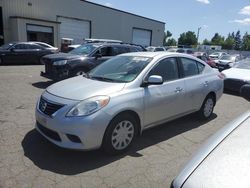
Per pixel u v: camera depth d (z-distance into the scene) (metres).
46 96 3.95
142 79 4.17
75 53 9.46
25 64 16.98
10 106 6.25
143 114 4.09
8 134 4.49
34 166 3.48
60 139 3.56
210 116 6.11
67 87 4.05
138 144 4.37
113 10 31.25
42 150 3.94
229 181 1.50
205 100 5.65
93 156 3.83
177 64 4.94
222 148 1.88
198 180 1.58
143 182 3.24
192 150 4.23
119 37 32.91
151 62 4.46
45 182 3.13
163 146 4.34
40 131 3.96
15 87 8.62
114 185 3.15
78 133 3.41
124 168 3.55
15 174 3.27
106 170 3.47
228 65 18.45
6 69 13.59
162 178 3.35
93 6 28.92
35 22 23.23
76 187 3.06
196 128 5.33
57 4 25.50
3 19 22.05
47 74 8.80
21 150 3.91
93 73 4.82
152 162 3.76
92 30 29.48
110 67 4.77
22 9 23.06
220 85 5.99
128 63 4.64
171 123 5.57
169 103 4.54
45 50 17.38
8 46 16.17
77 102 3.55
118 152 3.88
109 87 3.89
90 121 3.43
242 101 8.50
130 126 3.96
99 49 9.22
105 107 3.55
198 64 5.56
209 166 1.68
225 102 8.25
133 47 10.27
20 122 5.12
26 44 16.72
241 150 1.81
